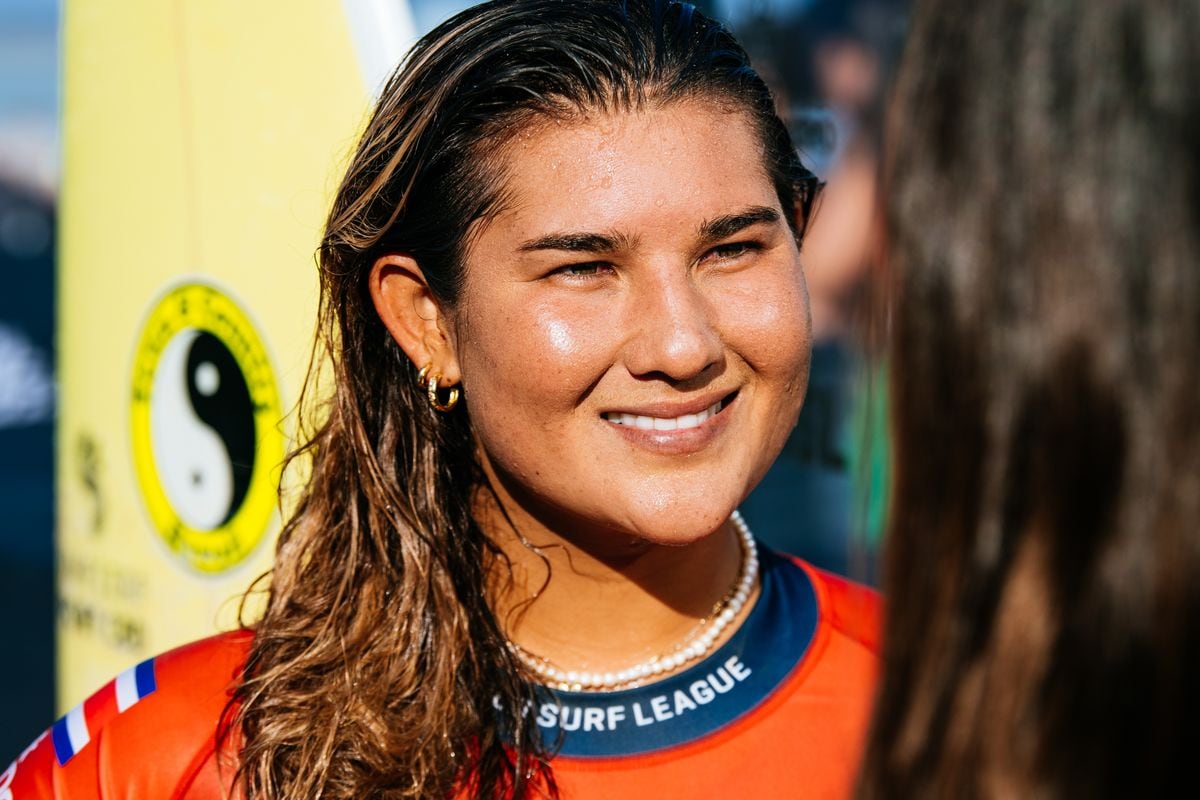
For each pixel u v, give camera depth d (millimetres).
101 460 2744
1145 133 814
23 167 17891
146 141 2539
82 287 2770
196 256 2428
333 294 1825
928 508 928
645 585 1785
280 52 2240
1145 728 838
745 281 1619
